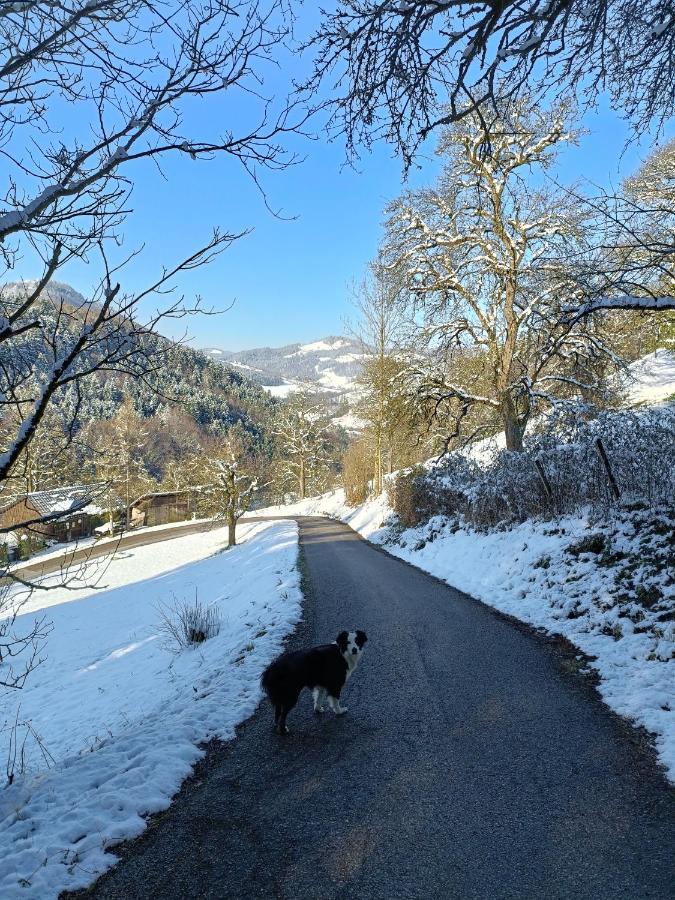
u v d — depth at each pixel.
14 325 3.88
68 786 5.04
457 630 9.23
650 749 4.84
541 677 6.82
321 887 3.46
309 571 17.53
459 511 19.14
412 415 23.38
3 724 11.13
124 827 4.23
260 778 4.93
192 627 12.06
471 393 22.70
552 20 4.36
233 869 3.70
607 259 7.11
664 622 7.44
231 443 43.53
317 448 80.31
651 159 11.59
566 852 3.63
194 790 4.80
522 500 14.90
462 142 18.48
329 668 6.15
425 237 20.75
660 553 9.14
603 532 10.97
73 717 10.34
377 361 37.12
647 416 12.52
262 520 56.16
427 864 3.61
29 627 21.80
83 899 3.51
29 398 3.82
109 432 66.25
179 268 3.78
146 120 3.56
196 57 3.44
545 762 4.81
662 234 6.64
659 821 3.87
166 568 34.03
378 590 13.35
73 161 3.62
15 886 3.62
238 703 6.73
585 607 8.89
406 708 6.25
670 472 10.65
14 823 4.60
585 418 17.03
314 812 4.31
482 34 4.46
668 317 15.99
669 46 4.97
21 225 3.43
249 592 17.05
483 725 5.64
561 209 17.17
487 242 19.98
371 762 5.06
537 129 17.55
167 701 7.95
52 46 3.45
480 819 4.06
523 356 20.42
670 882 3.29
